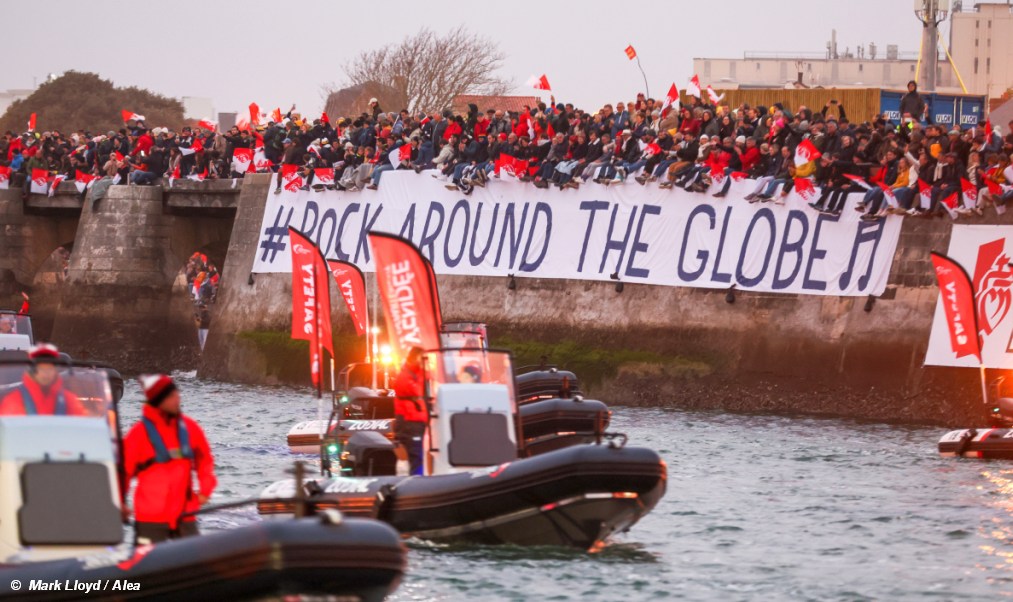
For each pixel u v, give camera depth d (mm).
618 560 38156
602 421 53094
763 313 77562
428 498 38281
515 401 40812
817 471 54875
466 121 91812
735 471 54844
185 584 26344
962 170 70875
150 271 117438
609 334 83438
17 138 129125
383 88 192000
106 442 29047
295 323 58312
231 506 28797
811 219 76000
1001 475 53750
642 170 82438
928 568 37625
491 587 34406
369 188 96438
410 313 43312
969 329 59781
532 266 87375
